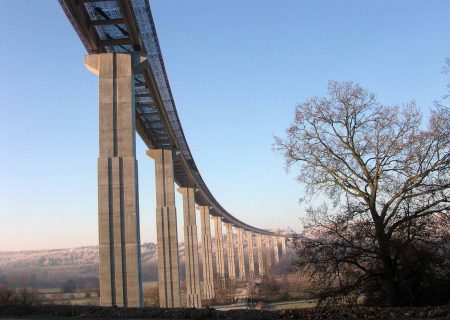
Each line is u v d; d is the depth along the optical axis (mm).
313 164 29047
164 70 46062
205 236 105938
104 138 35750
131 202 34875
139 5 35938
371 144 27594
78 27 34000
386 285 26562
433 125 26391
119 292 33625
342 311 19391
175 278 60219
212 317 19578
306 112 29359
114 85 36562
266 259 160875
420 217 26484
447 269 26281
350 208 27094
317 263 26375
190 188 86312
